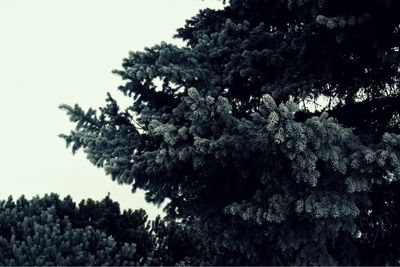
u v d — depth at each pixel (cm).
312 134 371
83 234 478
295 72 545
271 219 419
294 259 500
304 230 452
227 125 415
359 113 581
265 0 633
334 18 459
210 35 651
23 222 487
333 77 566
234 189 514
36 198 602
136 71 518
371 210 550
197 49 602
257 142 405
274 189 443
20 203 596
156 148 533
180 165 475
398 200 545
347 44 512
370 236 584
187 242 667
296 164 393
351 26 474
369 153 386
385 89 578
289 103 351
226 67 581
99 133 541
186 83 568
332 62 541
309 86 530
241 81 613
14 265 423
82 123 557
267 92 597
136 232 587
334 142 414
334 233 465
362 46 515
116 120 552
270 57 543
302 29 580
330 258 479
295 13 633
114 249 496
